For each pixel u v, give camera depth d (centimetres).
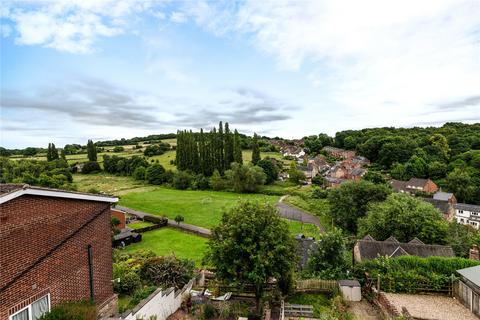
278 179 10175
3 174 6844
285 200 7612
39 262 931
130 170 11081
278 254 1544
